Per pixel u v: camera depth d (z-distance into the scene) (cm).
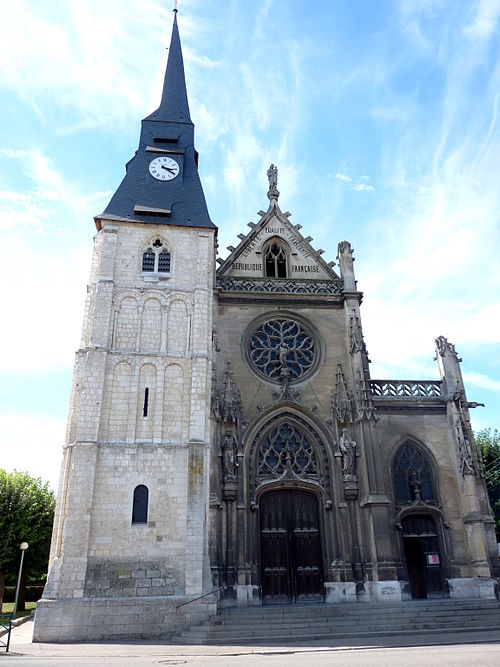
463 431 3469
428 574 3219
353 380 3547
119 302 3362
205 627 2478
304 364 3706
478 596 3070
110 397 3091
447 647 1917
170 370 3216
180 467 2970
